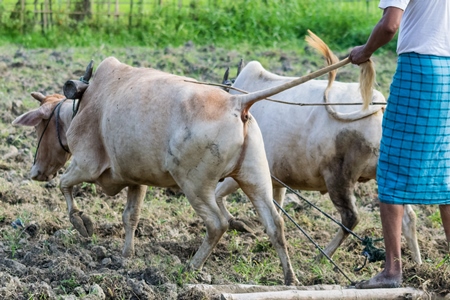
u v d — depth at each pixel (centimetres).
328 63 1100
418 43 884
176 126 978
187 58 2677
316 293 875
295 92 1181
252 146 983
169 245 1185
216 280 1029
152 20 3167
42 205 1400
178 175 990
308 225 1348
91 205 1415
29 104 2025
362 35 3167
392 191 899
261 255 1177
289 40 3167
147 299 925
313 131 1125
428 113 882
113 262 1085
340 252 1195
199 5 3322
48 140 1268
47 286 932
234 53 2817
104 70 1130
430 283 928
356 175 1097
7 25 3134
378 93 1090
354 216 1109
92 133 1112
